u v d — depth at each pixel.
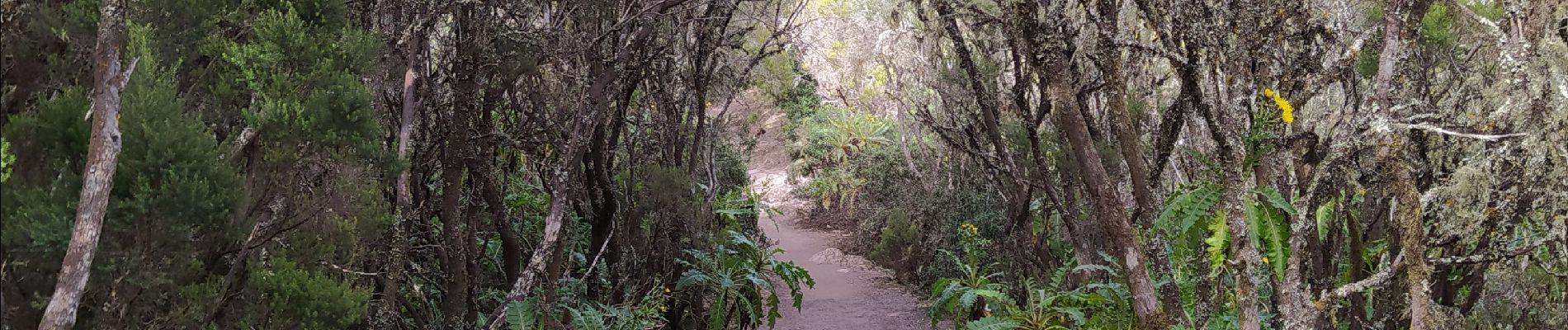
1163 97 4.64
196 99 2.37
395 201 3.76
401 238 3.40
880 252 11.62
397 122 3.88
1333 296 2.78
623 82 4.75
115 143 1.56
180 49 2.31
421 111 3.83
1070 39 2.79
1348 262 4.14
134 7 2.23
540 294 4.28
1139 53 3.52
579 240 5.97
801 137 18.48
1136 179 2.54
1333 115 3.45
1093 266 4.49
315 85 2.47
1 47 1.71
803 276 7.52
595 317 4.52
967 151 5.08
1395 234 3.49
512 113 4.76
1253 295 2.28
